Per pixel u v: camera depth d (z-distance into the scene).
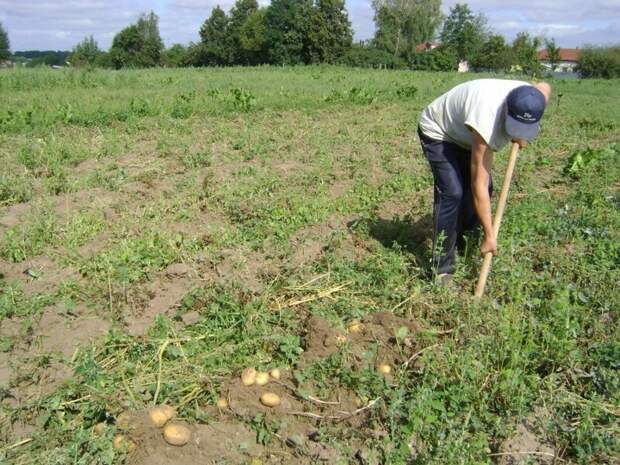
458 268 4.71
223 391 3.30
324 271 4.74
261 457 2.91
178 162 7.96
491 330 3.79
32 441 2.95
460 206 4.51
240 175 7.31
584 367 3.61
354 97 14.71
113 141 8.86
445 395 3.21
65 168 7.57
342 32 57.62
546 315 4.02
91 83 17.64
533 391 3.35
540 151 9.51
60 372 3.48
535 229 5.62
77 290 4.34
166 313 4.13
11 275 4.63
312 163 8.12
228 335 3.79
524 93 3.66
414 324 3.86
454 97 4.17
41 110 10.80
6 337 3.78
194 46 71.06
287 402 3.23
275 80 21.45
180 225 5.62
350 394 3.29
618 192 7.06
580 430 2.99
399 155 8.80
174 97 13.38
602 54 44.12
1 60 68.88
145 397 3.23
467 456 2.81
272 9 59.50
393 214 6.13
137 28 72.06
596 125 12.20
